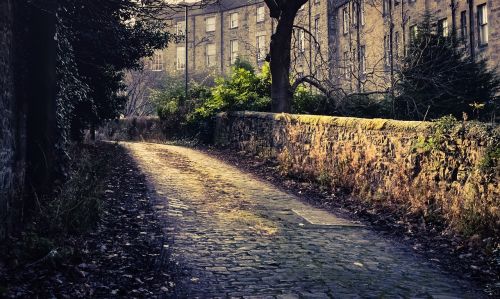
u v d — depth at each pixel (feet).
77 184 25.14
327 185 36.52
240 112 61.00
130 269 17.94
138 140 99.45
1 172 19.34
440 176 25.64
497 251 19.79
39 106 25.27
